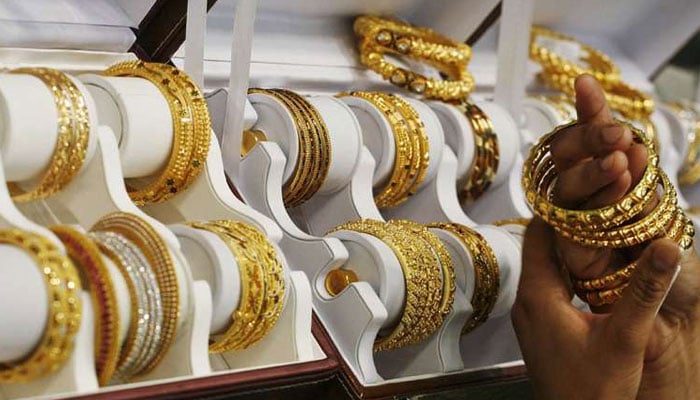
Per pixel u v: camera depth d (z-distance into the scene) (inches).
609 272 31.1
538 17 54.2
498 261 37.5
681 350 30.9
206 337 28.8
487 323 39.5
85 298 26.1
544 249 32.0
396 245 34.8
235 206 33.5
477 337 39.8
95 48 37.6
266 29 43.6
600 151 29.5
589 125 29.8
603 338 29.2
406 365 36.4
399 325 34.5
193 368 28.5
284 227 35.9
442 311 35.1
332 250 34.4
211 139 34.2
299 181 37.4
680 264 28.9
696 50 62.5
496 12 48.0
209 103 38.0
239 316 30.1
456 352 35.8
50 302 25.0
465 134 42.7
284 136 37.3
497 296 37.3
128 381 29.4
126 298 27.1
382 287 34.0
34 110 29.5
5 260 25.1
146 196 33.9
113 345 26.1
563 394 30.3
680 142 55.9
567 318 30.5
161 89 33.2
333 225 39.5
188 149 33.1
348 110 39.3
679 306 30.7
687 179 56.6
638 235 30.0
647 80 59.7
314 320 33.2
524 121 50.3
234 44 36.3
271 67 42.6
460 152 42.7
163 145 32.9
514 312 32.4
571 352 30.1
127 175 33.1
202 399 28.0
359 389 31.9
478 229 39.1
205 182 34.1
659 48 59.1
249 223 32.9
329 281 34.7
